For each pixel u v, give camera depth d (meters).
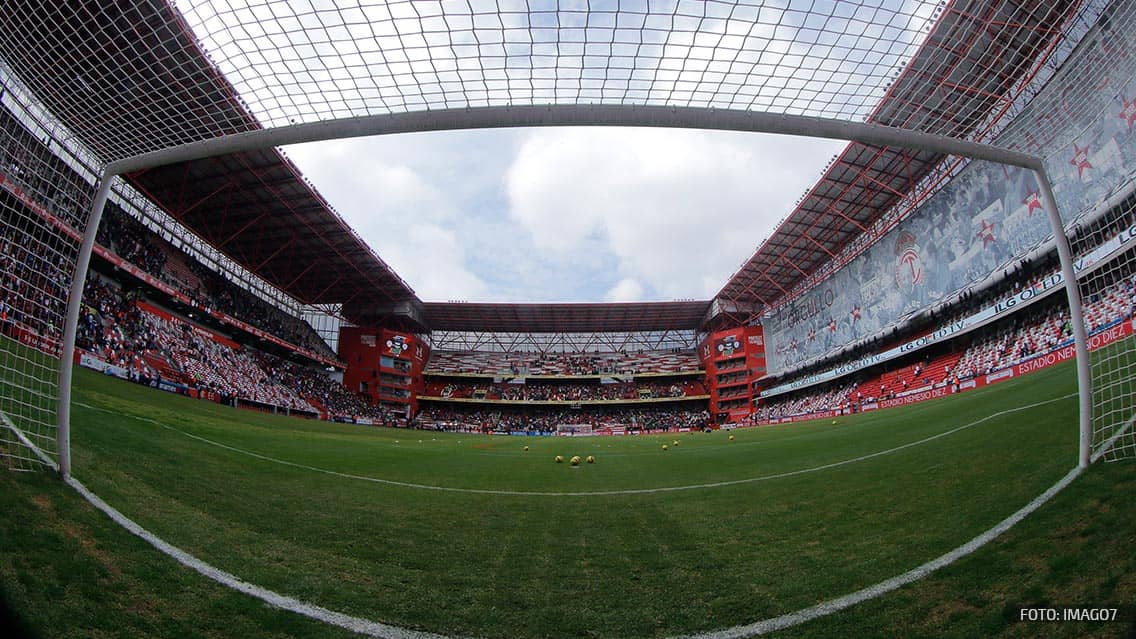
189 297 39.06
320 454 16.38
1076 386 14.79
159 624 3.70
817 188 43.69
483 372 74.25
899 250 43.66
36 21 6.18
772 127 6.45
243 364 44.69
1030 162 6.88
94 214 6.70
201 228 44.06
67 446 6.29
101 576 4.18
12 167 6.60
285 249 50.75
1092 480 5.98
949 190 38.06
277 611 4.16
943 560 4.79
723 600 4.50
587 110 6.28
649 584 4.95
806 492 8.83
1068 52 8.02
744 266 58.41
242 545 5.59
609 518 7.84
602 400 72.00
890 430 17.66
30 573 3.91
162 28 6.05
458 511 8.31
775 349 66.00
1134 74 8.36
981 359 34.59
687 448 22.25
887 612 4.00
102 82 6.55
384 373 66.00
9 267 6.76
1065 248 6.81
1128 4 7.98
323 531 6.52
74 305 6.46
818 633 3.82
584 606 4.49
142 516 5.77
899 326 43.41
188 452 11.09
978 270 35.38
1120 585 3.71
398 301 67.25
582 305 71.75
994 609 3.78
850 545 5.62
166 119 6.91
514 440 38.28
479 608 4.45
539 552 6.03
